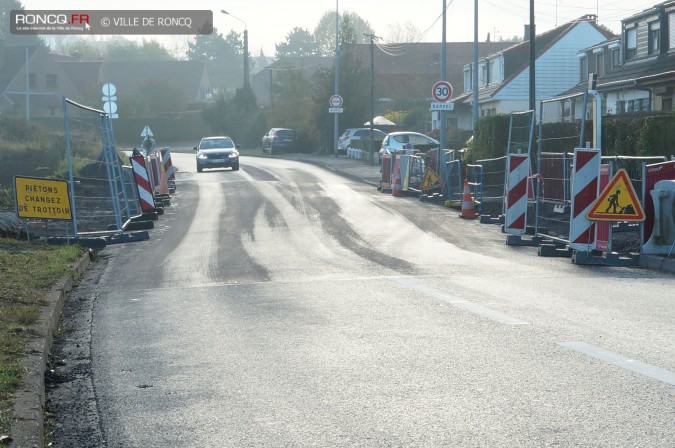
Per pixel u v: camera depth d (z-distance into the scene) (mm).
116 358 8828
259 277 14547
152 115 109375
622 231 19406
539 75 67188
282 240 20312
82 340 9828
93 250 19219
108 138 22000
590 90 17156
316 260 16609
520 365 7848
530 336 9102
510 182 19656
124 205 25281
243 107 96688
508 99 67375
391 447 5777
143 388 7609
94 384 7820
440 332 9430
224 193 36250
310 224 23906
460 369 7781
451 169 31047
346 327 9883
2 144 46844
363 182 42969
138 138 106375
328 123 71938
